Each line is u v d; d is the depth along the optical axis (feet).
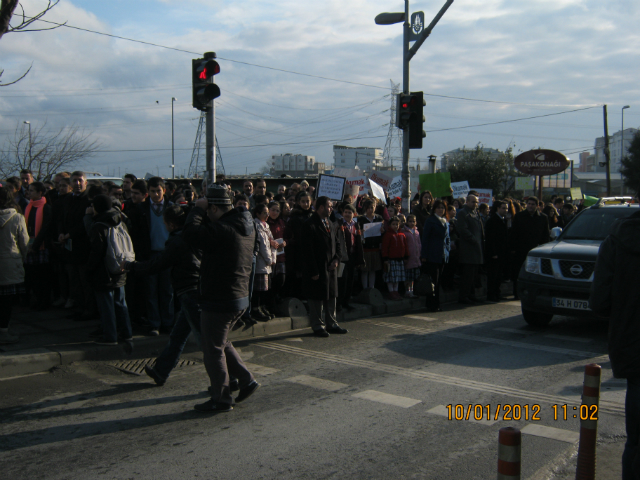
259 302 27.25
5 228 20.56
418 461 12.37
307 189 36.73
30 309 28.22
